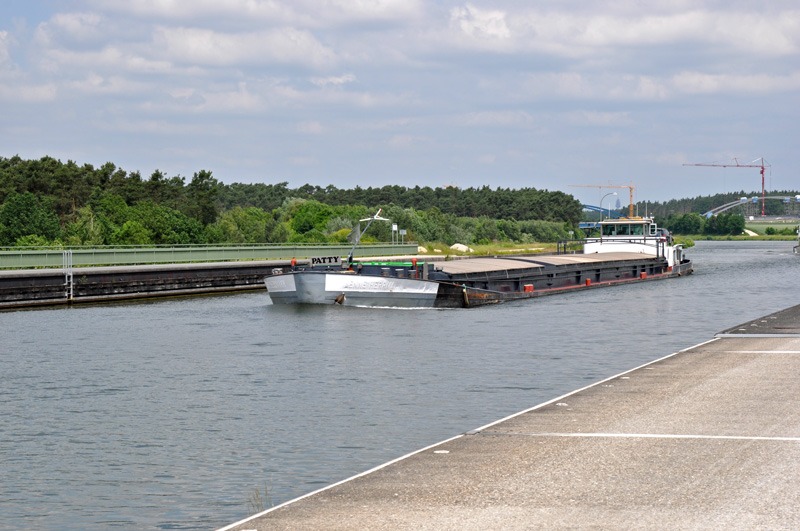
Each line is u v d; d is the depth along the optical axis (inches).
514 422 579.5
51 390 854.5
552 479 441.1
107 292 1948.8
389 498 418.3
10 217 3058.6
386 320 1443.2
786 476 434.0
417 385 855.7
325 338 1228.5
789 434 520.7
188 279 2158.0
